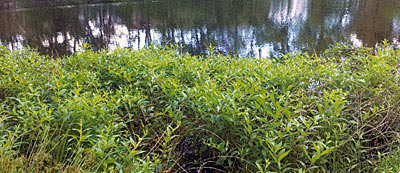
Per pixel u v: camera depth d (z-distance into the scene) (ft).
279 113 6.30
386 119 8.14
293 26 28.73
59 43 23.08
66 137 6.57
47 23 31.71
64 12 39.73
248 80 8.63
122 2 50.01
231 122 6.95
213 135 7.43
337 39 22.63
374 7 37.81
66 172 5.38
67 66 10.98
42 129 6.89
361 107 7.73
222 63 10.99
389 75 8.73
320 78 8.94
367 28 25.75
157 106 8.79
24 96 7.98
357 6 40.14
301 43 22.06
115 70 10.32
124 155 6.12
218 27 29.04
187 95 8.01
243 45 21.89
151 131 8.34
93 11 40.34
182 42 23.00
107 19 33.96
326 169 6.91
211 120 6.98
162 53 12.12
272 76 8.95
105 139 5.93
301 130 6.24
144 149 8.22
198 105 7.47
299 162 6.73
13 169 4.95
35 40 24.02
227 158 7.64
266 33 25.89
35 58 11.90
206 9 41.27
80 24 31.19
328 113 6.84
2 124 6.38
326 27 27.22
